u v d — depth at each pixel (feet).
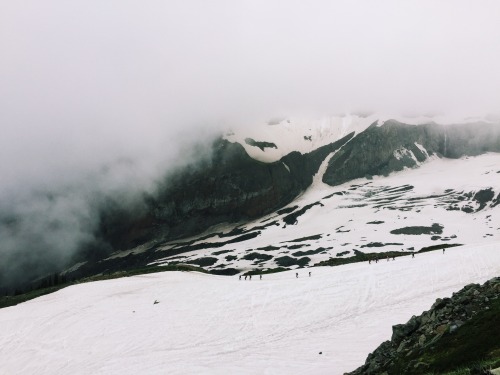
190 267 477.77
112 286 337.52
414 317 116.88
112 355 220.23
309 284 298.15
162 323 253.85
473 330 92.12
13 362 226.79
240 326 242.99
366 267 324.39
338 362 172.35
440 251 351.25
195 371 185.68
